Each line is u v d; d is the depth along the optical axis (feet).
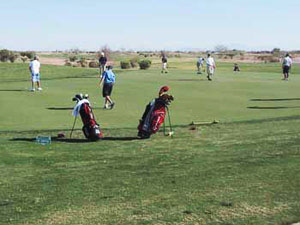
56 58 359.46
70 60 288.30
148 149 37.93
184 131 45.50
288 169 29.14
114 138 42.93
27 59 285.02
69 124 50.62
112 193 25.86
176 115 55.98
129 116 56.29
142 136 42.57
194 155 34.91
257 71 178.81
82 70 164.96
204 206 23.02
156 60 336.90
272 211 22.07
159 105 42.88
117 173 30.35
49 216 22.54
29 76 144.15
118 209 23.15
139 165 32.42
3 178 29.78
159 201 24.08
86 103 42.63
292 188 25.36
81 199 25.02
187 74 143.02
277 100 71.72
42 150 38.14
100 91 88.63
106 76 63.57
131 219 21.71
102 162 33.73
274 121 50.21
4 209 23.72
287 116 54.54
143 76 131.64
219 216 21.67
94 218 22.02
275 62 322.75
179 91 85.35
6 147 39.09
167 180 28.07
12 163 33.78
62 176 29.96
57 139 42.70
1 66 161.07
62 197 25.48
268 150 35.09
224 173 28.99
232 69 202.69
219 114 56.85
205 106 64.23
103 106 65.67
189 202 23.70
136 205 23.63
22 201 24.98
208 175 28.73
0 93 84.33
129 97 76.79
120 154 36.35
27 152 37.40
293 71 173.78
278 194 24.43
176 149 37.47
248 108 62.39
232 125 48.08
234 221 21.02
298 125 46.91
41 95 80.89
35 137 43.45
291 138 39.58
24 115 57.00
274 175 27.94
